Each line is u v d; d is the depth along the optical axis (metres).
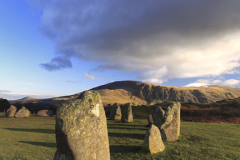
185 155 10.55
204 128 22.48
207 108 54.31
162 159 9.88
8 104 72.38
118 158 10.56
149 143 11.11
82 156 6.18
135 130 21.30
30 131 20.92
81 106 6.73
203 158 10.02
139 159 10.06
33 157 10.66
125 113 30.81
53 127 24.67
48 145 14.22
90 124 6.73
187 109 54.72
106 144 7.23
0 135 17.38
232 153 11.06
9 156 10.62
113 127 23.95
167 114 15.83
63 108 6.50
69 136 6.08
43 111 47.28
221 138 16.11
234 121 39.34
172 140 14.79
